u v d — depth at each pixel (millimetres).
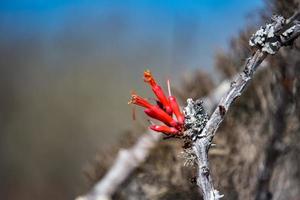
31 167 1962
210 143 573
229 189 799
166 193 822
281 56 771
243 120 818
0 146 2008
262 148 806
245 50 804
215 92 839
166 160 831
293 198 797
